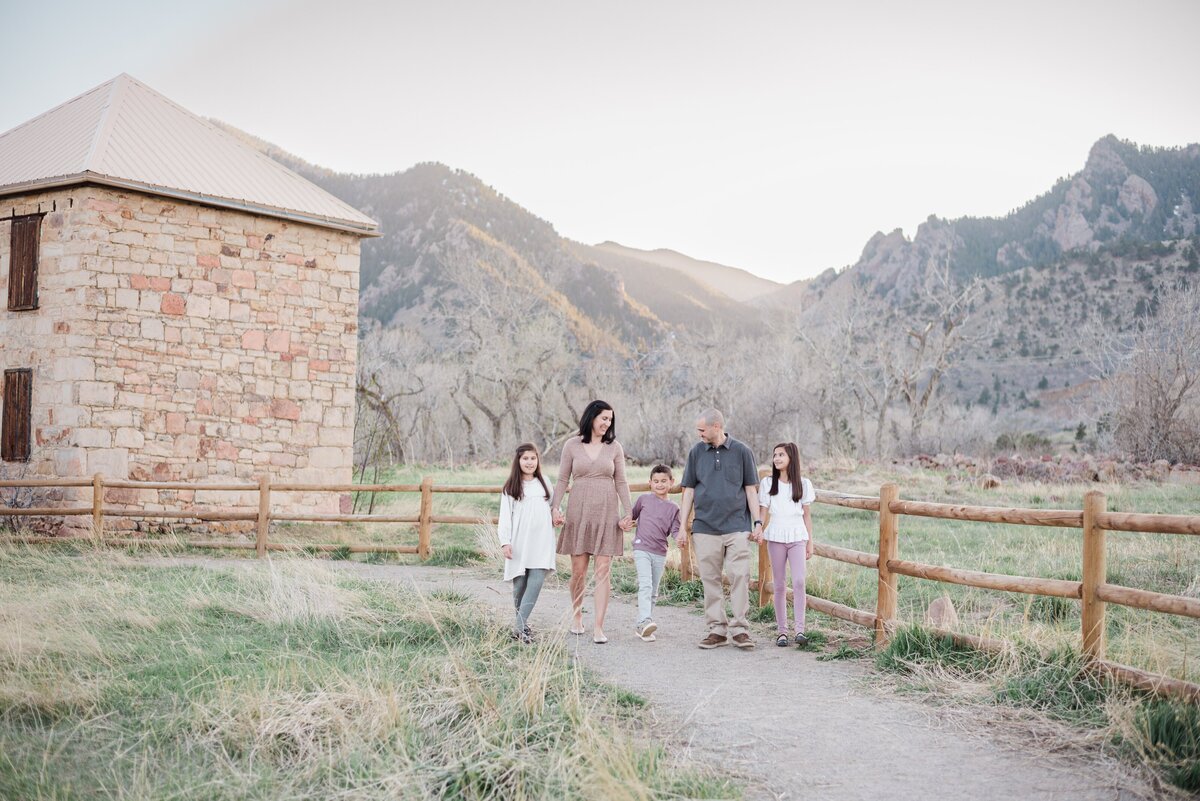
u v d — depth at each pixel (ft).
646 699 18.95
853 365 139.54
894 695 19.27
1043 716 17.13
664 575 33.68
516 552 24.04
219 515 41.32
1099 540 18.06
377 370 131.23
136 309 46.85
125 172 46.47
